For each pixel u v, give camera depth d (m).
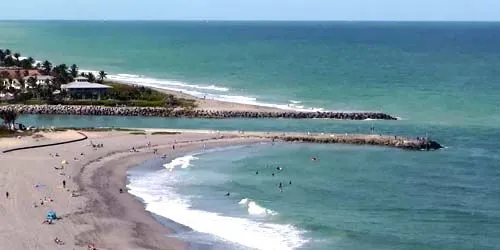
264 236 76.56
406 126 151.12
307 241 74.88
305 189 97.38
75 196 91.62
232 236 76.56
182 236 76.56
